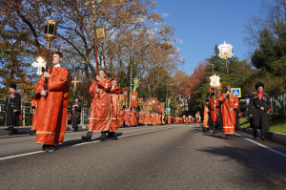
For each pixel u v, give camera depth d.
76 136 9.76
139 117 30.97
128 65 32.81
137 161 4.57
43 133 5.16
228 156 5.30
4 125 10.67
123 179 3.37
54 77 5.26
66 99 5.63
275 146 7.38
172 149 6.19
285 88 26.14
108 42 27.05
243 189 3.04
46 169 3.76
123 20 25.89
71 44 26.14
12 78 19.25
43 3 22.00
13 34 20.94
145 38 31.02
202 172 3.84
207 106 12.78
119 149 5.90
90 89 7.21
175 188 3.03
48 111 5.23
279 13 32.78
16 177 3.28
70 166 4.00
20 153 5.14
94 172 3.69
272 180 3.45
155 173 3.73
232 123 9.23
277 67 31.03
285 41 31.83
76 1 22.41
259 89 9.24
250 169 4.10
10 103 10.73
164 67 42.84
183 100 76.19
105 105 7.30
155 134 11.12
